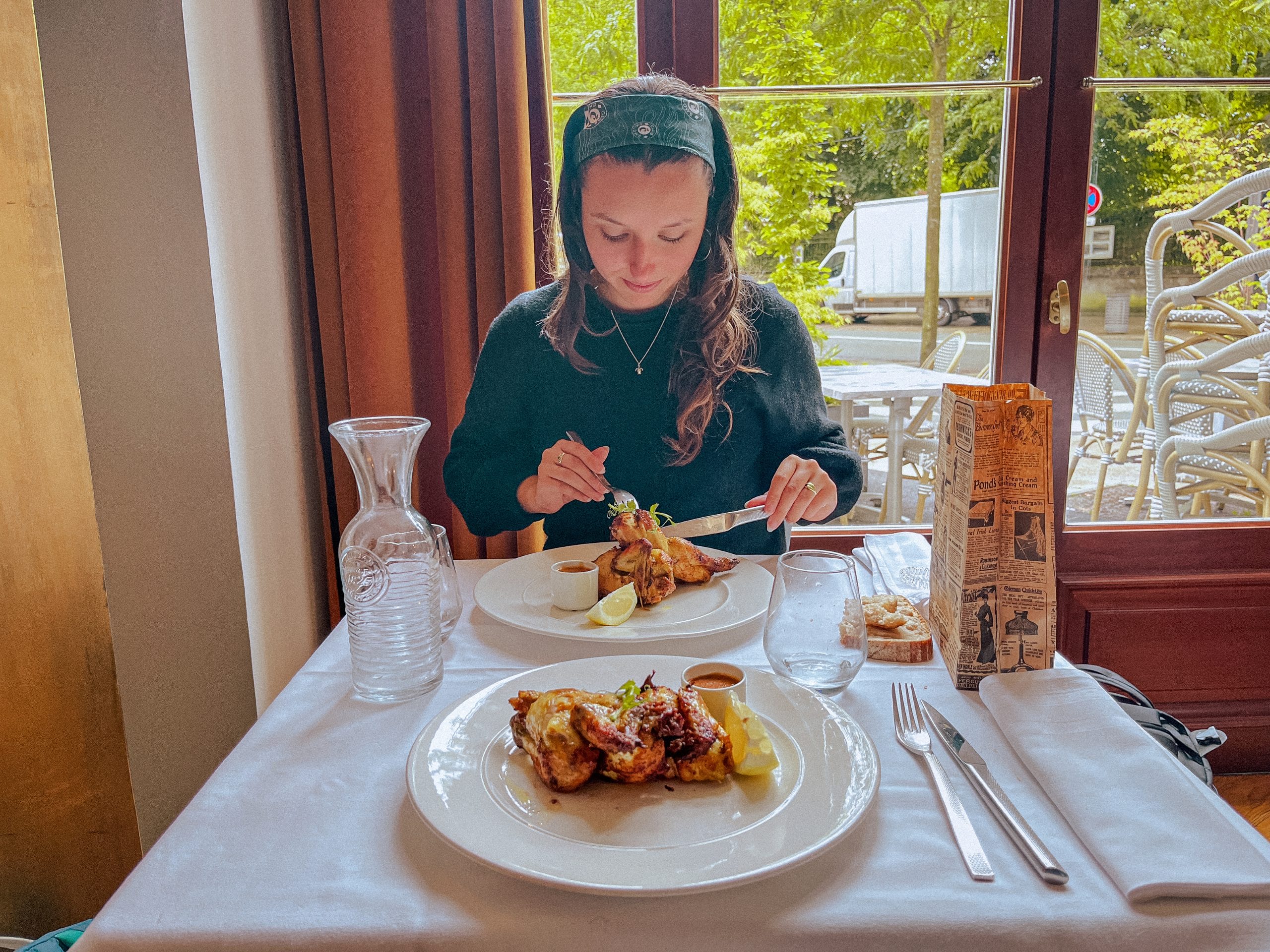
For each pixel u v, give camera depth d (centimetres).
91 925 51
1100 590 200
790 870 52
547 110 164
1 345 100
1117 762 64
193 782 142
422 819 56
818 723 69
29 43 94
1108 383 197
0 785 110
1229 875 51
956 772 67
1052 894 52
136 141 125
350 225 162
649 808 60
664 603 104
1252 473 202
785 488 116
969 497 79
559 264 151
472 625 100
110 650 113
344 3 156
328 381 171
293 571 165
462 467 146
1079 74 178
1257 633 202
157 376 131
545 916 51
